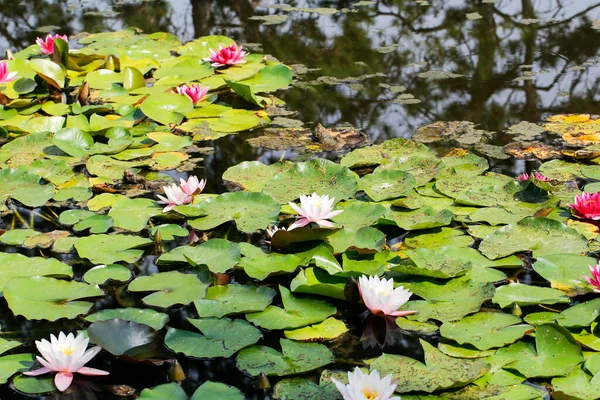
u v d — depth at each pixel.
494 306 2.51
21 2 7.15
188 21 6.47
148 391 2.09
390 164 3.59
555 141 3.88
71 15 6.68
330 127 4.20
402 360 2.24
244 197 3.25
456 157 3.65
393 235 3.04
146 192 3.44
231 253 2.80
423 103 4.53
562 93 4.59
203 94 4.57
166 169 3.69
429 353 2.26
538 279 2.69
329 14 6.60
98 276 2.70
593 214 3.03
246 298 2.54
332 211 2.93
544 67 5.07
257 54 5.52
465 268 2.64
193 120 4.36
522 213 3.08
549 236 2.90
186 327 2.46
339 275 2.61
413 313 2.46
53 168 3.61
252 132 4.19
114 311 2.47
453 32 5.94
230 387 2.11
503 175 3.47
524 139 3.92
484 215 3.08
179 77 4.88
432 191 3.36
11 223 3.16
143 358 2.23
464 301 2.50
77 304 2.55
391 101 4.59
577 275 2.63
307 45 5.79
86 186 3.47
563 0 6.73
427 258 2.73
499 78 4.91
